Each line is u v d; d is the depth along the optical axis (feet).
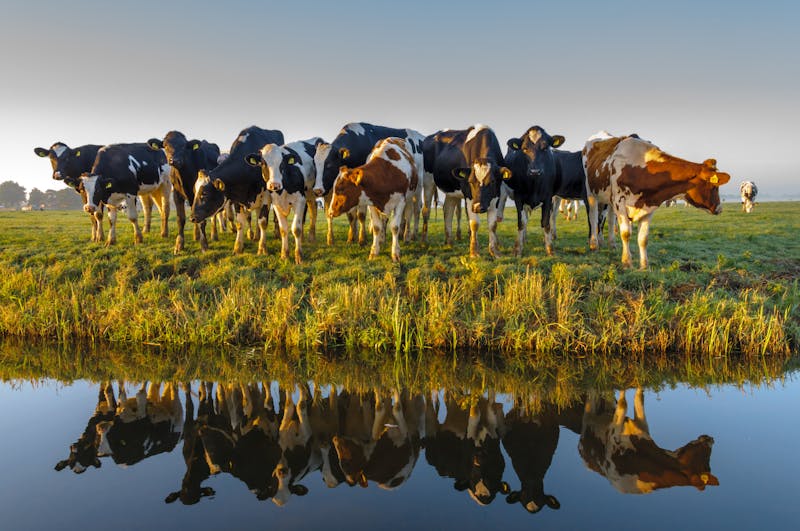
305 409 20.30
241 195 35.86
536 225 58.95
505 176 32.45
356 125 42.11
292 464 15.89
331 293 28.73
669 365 23.53
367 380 22.75
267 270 33.65
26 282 31.50
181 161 36.58
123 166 40.27
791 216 68.74
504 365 23.86
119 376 23.39
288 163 33.53
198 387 22.21
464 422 18.94
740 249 39.96
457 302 27.86
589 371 23.06
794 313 26.84
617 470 14.88
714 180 28.12
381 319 26.40
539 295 26.89
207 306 29.50
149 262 35.04
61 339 27.99
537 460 15.88
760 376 22.29
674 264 31.73
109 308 28.58
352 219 43.09
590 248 38.81
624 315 26.09
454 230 52.34
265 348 26.08
